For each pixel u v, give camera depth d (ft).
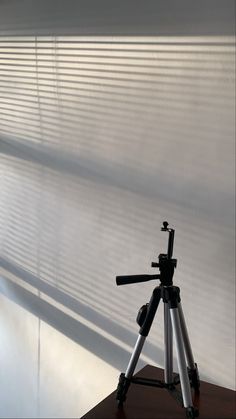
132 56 6.45
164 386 5.55
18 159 7.81
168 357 5.52
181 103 6.13
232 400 5.44
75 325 7.41
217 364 6.13
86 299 7.22
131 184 6.62
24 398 8.19
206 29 5.85
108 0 6.57
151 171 6.44
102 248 6.98
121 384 5.42
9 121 7.86
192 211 6.16
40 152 7.51
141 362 6.75
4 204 8.09
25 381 8.15
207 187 6.03
